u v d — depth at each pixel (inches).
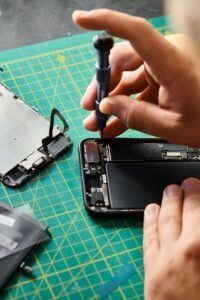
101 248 18.9
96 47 16.5
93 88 19.7
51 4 26.1
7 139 20.6
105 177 20.0
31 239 18.6
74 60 23.9
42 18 25.6
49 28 25.3
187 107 17.2
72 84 23.1
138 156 20.4
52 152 20.6
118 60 19.3
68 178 20.4
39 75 23.2
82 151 20.5
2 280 17.7
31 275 18.0
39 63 23.6
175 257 16.6
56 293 17.8
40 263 18.3
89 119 20.5
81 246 18.8
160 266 16.7
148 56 16.4
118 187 19.6
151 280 16.6
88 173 20.1
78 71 23.6
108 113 18.6
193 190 18.4
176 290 16.3
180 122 17.5
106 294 17.9
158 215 18.3
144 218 18.5
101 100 18.7
